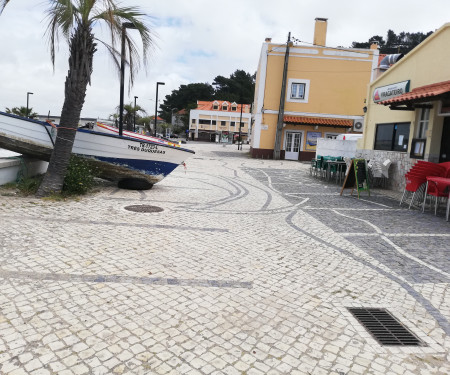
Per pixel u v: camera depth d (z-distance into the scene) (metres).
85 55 7.79
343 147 20.42
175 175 14.55
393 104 11.09
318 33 29.16
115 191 9.62
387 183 13.70
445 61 10.95
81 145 9.46
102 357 2.73
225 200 9.77
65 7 7.23
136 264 4.57
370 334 3.31
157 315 3.38
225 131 87.31
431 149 11.32
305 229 7.04
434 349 3.12
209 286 4.09
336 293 4.14
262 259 5.13
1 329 2.97
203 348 2.93
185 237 5.92
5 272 4.02
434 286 4.46
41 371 2.53
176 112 107.31
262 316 3.51
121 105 11.90
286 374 2.68
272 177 16.31
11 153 11.83
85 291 3.74
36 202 7.37
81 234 5.58
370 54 28.83
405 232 7.03
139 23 7.85
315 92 29.20
